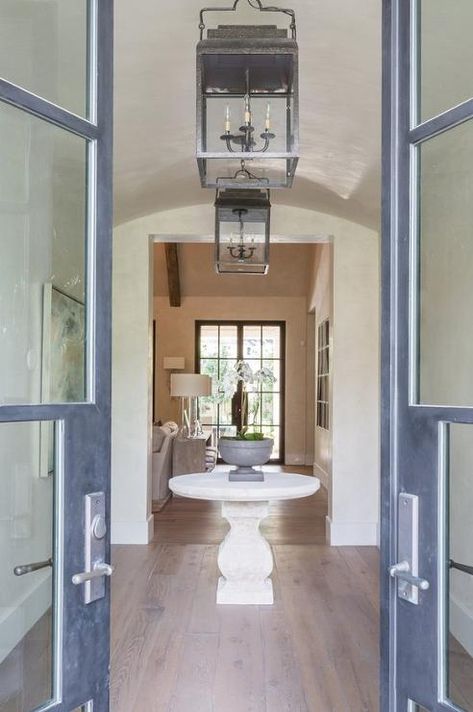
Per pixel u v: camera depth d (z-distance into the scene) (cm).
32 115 144
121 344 567
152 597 417
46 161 148
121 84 321
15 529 146
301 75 322
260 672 306
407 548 149
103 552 151
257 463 412
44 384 147
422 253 154
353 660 321
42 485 144
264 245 415
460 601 144
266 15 269
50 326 150
